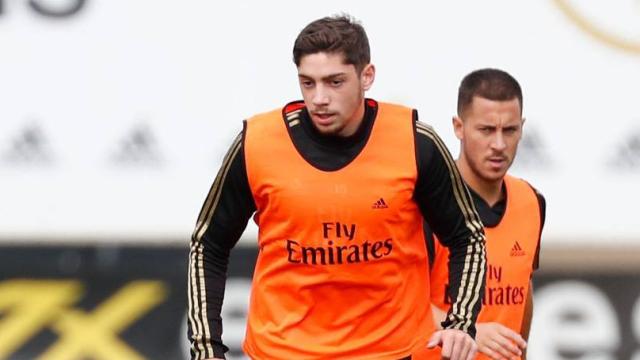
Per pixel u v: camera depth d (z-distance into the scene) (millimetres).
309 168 14453
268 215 14656
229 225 14797
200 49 27438
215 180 14711
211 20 27438
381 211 14445
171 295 27469
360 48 13961
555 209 27750
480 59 27516
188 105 27453
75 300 27234
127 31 27391
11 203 27234
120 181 27438
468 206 14781
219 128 27453
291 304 14828
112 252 27484
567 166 27734
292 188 14438
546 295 27609
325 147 14438
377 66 27312
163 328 27266
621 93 27750
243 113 27484
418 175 14516
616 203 27766
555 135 27750
